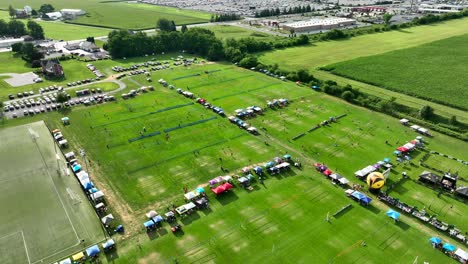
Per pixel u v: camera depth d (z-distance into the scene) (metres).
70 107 145.12
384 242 78.62
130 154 111.75
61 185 97.06
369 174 96.19
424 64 199.25
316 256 74.62
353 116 141.00
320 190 95.88
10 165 105.44
